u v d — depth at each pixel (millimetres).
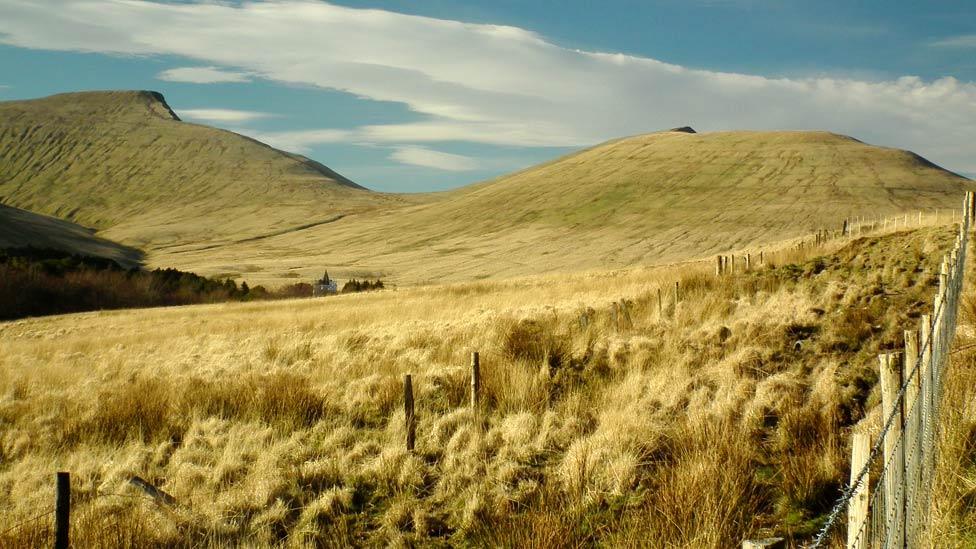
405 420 10328
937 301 6590
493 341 15422
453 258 111688
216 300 79188
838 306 15945
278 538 7648
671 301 19188
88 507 8086
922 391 4902
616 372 12320
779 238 94812
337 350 17422
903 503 4109
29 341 33906
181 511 7918
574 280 40469
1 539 7164
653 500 7258
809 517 6617
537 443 9430
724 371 11102
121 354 22281
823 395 9438
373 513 8273
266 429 10766
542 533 6719
